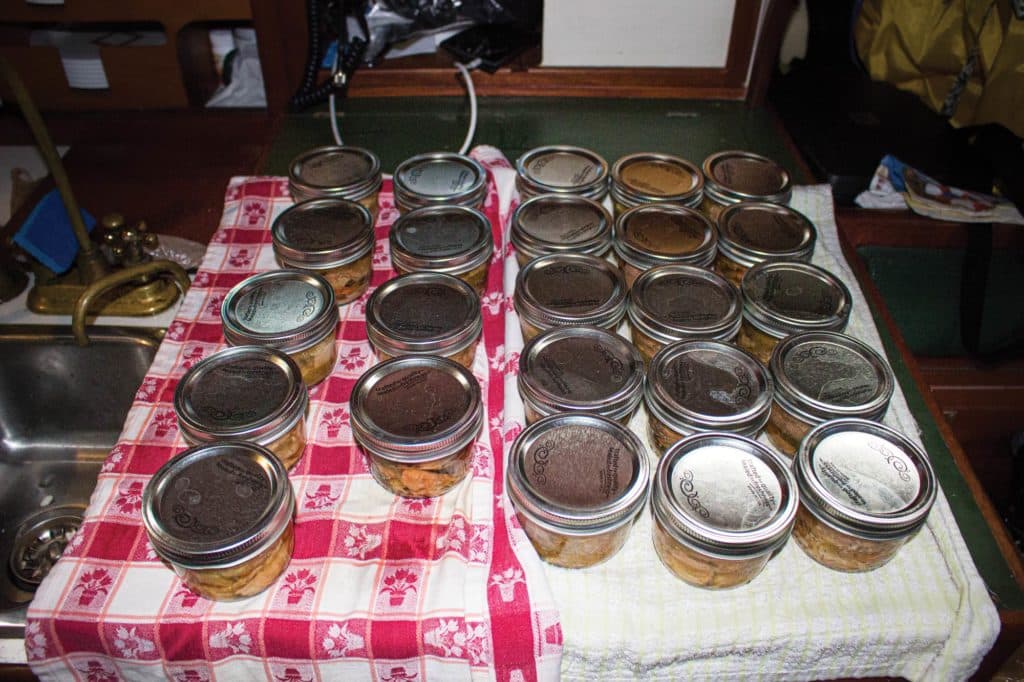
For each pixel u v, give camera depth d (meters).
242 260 0.81
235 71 1.13
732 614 0.54
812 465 0.55
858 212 0.96
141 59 1.04
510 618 0.52
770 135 1.05
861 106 1.07
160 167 1.02
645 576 0.56
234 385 0.60
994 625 0.54
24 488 0.84
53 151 0.77
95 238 0.91
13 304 0.86
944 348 1.06
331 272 0.73
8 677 0.57
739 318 0.67
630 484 0.53
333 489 0.60
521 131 1.04
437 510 0.59
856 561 0.55
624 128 1.05
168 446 0.63
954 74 1.07
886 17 1.09
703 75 1.10
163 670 0.54
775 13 1.01
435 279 0.70
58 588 0.53
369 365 0.71
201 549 0.48
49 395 0.85
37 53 1.03
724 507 0.52
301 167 0.86
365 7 1.02
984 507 0.63
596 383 0.60
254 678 0.54
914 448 0.57
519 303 0.68
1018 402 1.07
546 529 0.52
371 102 1.08
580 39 1.06
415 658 0.53
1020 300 1.04
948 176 0.97
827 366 0.63
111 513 0.58
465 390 0.60
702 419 0.57
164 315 0.86
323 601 0.53
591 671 0.56
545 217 0.78
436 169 0.86
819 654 0.55
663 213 0.79
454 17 1.04
